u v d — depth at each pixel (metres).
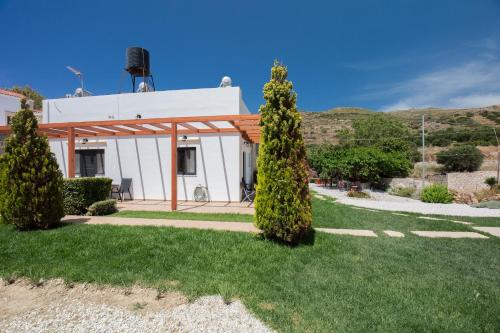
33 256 4.31
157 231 5.45
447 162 23.73
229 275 3.73
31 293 3.33
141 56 14.91
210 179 11.04
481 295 3.35
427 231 6.59
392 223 7.41
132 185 11.66
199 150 11.11
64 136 12.09
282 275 3.81
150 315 2.86
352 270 4.06
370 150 20.73
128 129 11.35
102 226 5.87
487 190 15.96
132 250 4.49
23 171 5.57
